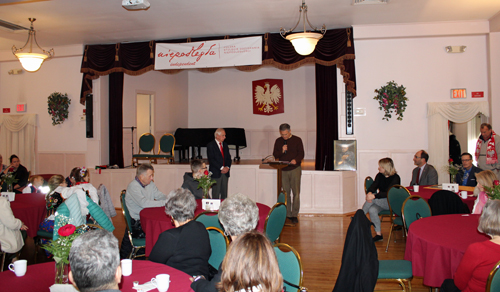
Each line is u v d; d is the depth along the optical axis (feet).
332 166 23.76
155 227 11.35
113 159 27.45
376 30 22.81
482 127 20.27
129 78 31.73
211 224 10.46
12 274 6.98
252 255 4.43
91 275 4.36
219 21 21.70
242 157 40.34
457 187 16.16
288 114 39.37
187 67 24.06
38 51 27.78
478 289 6.84
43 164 28.58
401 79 23.38
